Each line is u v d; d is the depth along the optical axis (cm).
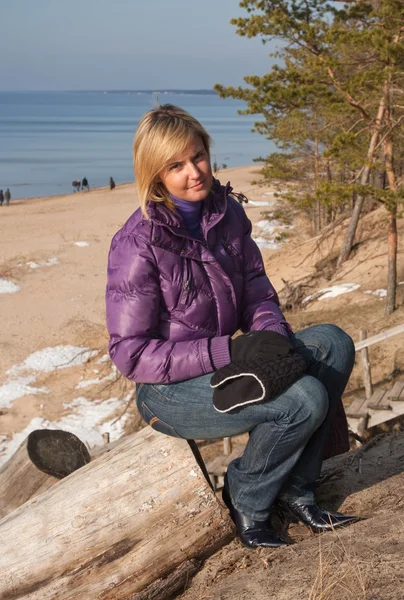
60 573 304
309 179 2736
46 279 3622
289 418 286
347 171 2498
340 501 346
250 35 1498
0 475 461
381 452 396
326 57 1462
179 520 305
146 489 309
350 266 2319
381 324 1681
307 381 286
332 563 271
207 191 294
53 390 2181
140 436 326
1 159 13988
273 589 267
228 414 291
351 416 1012
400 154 1828
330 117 1714
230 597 272
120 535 304
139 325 290
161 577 302
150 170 285
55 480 457
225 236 309
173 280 290
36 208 5972
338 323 1805
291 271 2662
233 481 315
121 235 295
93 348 2541
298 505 319
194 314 295
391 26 1456
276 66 1529
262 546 305
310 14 1545
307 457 315
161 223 284
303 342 311
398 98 1641
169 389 302
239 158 14175
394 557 263
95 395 2098
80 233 4706
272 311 320
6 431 1920
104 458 324
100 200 6316
